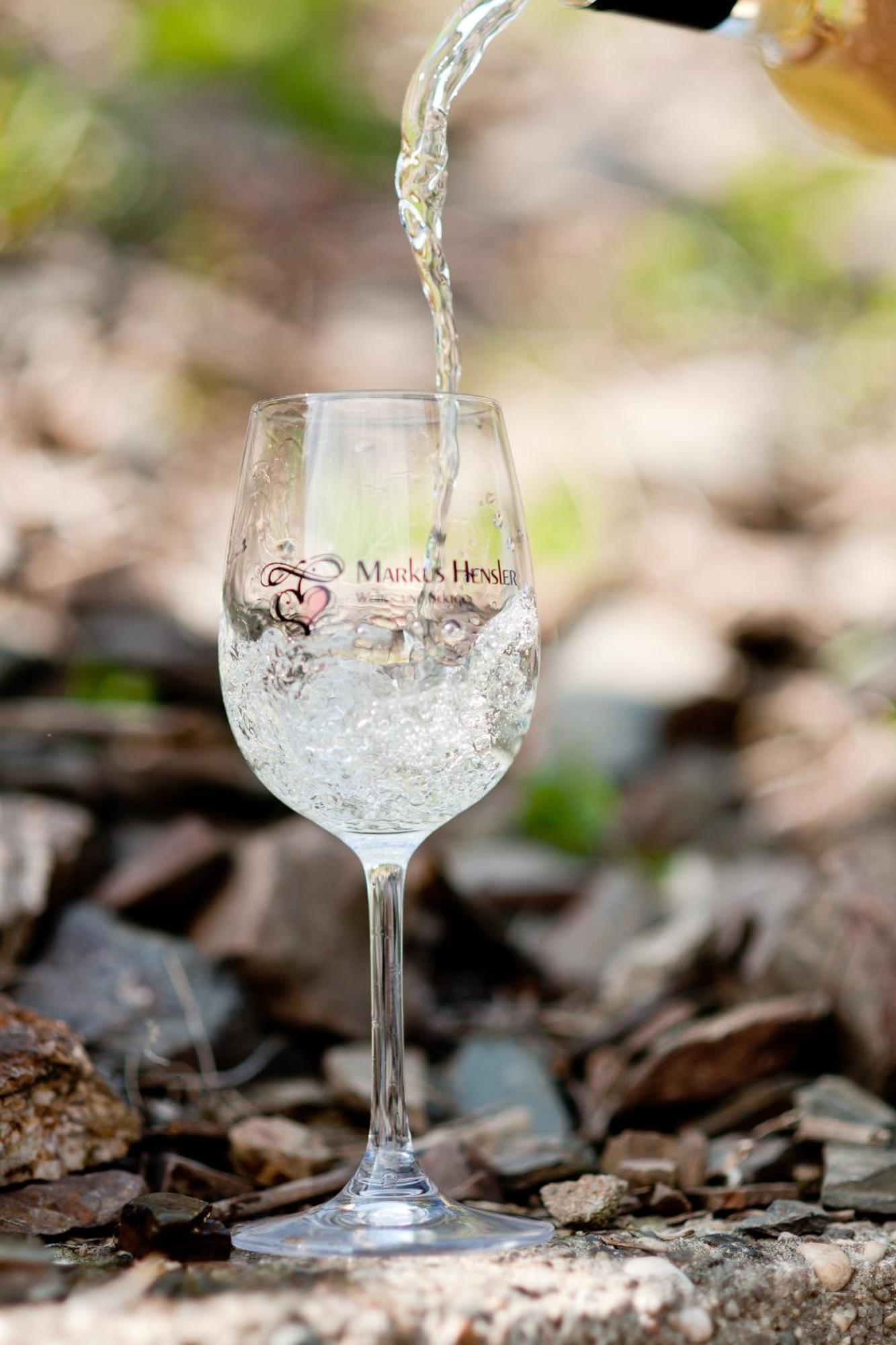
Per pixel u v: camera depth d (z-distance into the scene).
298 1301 0.65
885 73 0.77
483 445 0.70
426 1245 0.69
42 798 1.08
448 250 2.38
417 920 1.02
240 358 2.01
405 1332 0.64
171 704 1.30
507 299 2.32
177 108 2.30
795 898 1.00
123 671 1.28
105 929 0.93
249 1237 0.70
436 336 0.76
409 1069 0.91
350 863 0.97
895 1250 0.72
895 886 0.92
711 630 1.76
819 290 2.37
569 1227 0.75
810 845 1.40
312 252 2.24
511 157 2.60
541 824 1.38
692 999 0.96
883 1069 0.88
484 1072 0.92
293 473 0.69
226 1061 0.89
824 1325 0.70
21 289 1.91
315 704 0.68
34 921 0.91
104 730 1.15
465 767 0.69
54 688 1.27
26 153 2.01
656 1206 0.77
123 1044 0.87
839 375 2.20
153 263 2.09
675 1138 0.84
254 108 2.39
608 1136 0.85
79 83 2.20
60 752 1.13
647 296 2.35
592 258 2.41
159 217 2.15
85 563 1.47
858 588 1.80
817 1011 0.88
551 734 1.58
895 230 2.40
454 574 0.69
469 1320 0.65
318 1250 0.68
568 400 2.12
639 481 1.98
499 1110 0.89
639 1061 0.90
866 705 1.55
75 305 1.92
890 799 1.43
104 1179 0.75
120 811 1.12
